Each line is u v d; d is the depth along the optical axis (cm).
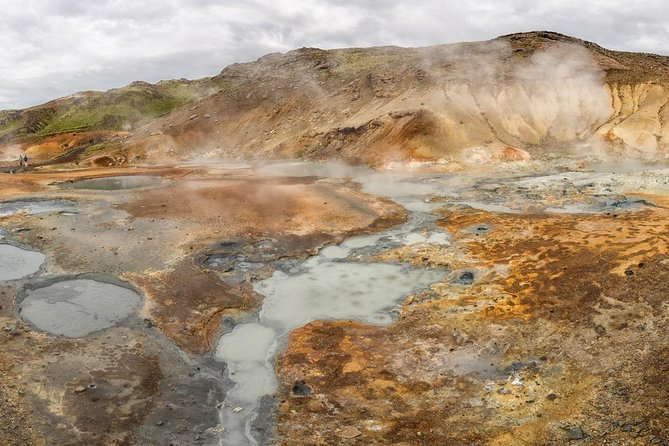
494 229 2509
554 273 1884
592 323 1549
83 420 1253
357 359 1513
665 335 1423
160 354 1572
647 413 1157
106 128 9488
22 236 2591
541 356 1466
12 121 10081
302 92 6231
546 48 5466
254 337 1680
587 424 1166
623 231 2198
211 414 1320
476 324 1647
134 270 2141
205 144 6156
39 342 1593
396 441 1179
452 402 1309
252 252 2350
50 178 4441
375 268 2178
